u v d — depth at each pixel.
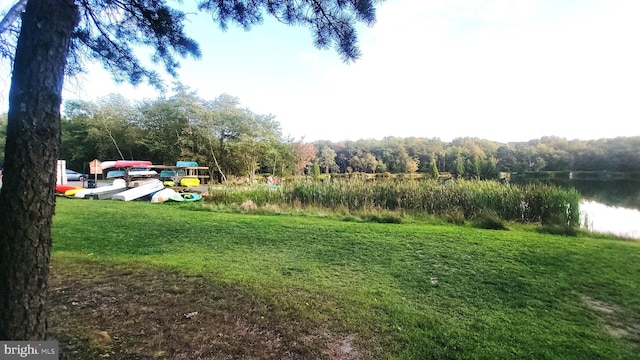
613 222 9.01
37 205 1.63
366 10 2.88
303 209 9.19
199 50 3.80
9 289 1.57
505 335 2.60
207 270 3.89
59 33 1.69
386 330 2.62
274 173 28.36
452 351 2.35
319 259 4.54
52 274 3.60
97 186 16.03
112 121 27.20
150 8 3.34
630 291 3.54
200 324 2.62
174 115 25.03
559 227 6.88
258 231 6.19
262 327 2.60
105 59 3.83
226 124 25.80
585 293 3.49
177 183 15.75
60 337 2.33
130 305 2.91
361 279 3.79
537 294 3.45
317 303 3.08
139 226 6.36
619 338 2.61
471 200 8.55
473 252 4.95
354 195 9.52
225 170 26.22
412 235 6.01
